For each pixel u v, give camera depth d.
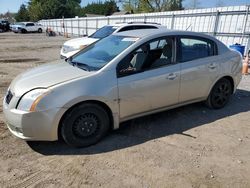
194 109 5.36
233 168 3.36
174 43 4.49
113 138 4.10
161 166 3.37
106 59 4.06
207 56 4.95
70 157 3.57
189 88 4.69
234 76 5.41
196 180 3.11
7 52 15.84
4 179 3.10
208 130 4.43
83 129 3.76
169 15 17.33
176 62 4.48
